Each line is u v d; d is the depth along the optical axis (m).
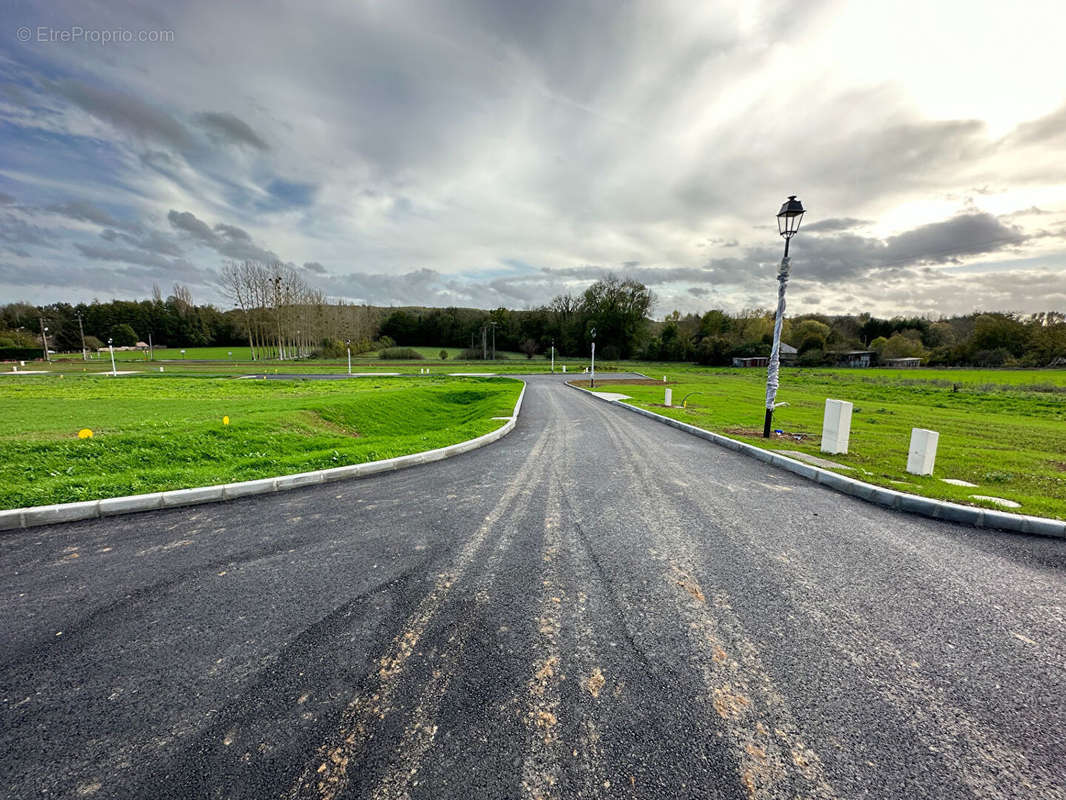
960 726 2.14
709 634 2.83
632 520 4.88
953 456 8.61
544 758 1.92
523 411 16.08
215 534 4.45
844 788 1.81
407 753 1.94
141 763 1.90
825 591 3.40
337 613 3.04
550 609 3.10
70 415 10.93
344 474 6.60
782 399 22.02
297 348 71.81
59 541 4.26
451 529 4.59
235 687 2.34
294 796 1.74
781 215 9.02
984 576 3.67
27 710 2.19
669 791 1.78
